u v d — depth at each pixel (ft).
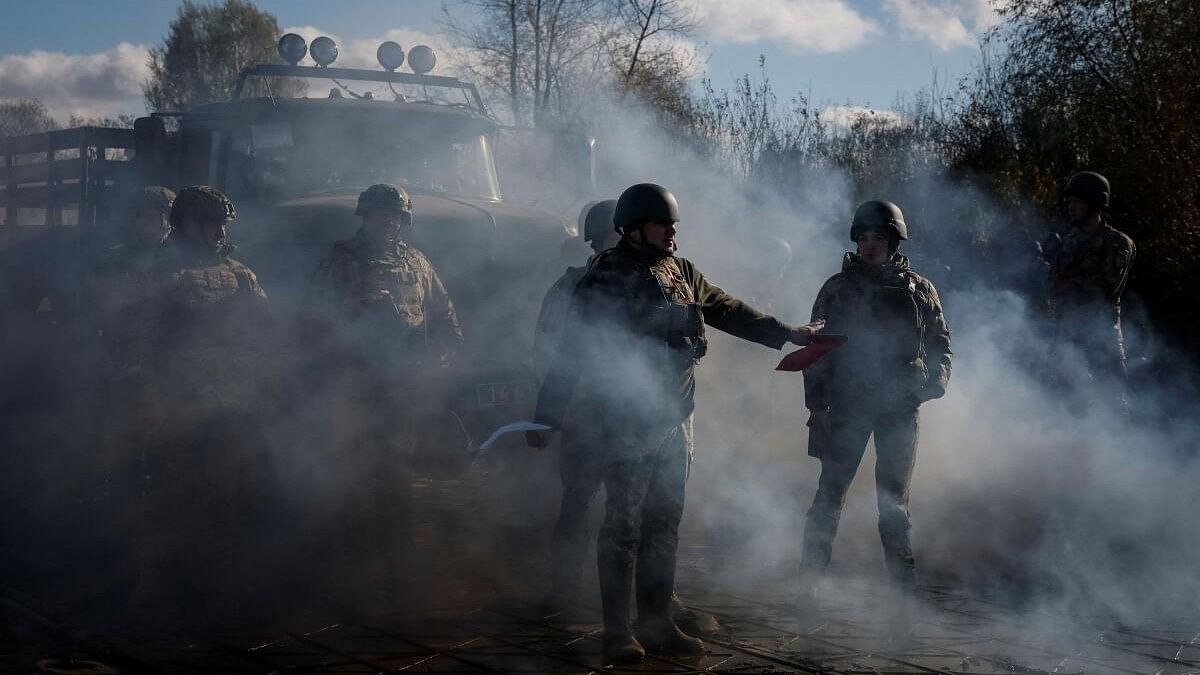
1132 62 51.96
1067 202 30.71
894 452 16.11
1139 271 48.21
